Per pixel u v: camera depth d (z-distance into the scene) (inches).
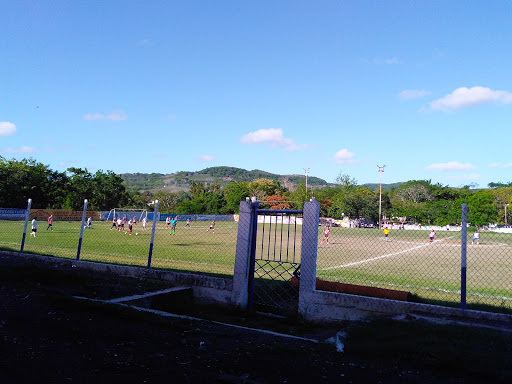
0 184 2074.3
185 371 176.6
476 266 720.3
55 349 189.9
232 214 3216.0
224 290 337.4
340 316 288.0
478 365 182.2
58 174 2497.5
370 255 876.6
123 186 3061.0
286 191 4690.0
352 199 2930.6
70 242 856.3
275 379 174.6
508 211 3405.5
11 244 732.7
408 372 186.1
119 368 173.5
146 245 881.5
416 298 311.3
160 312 288.7
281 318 311.3
